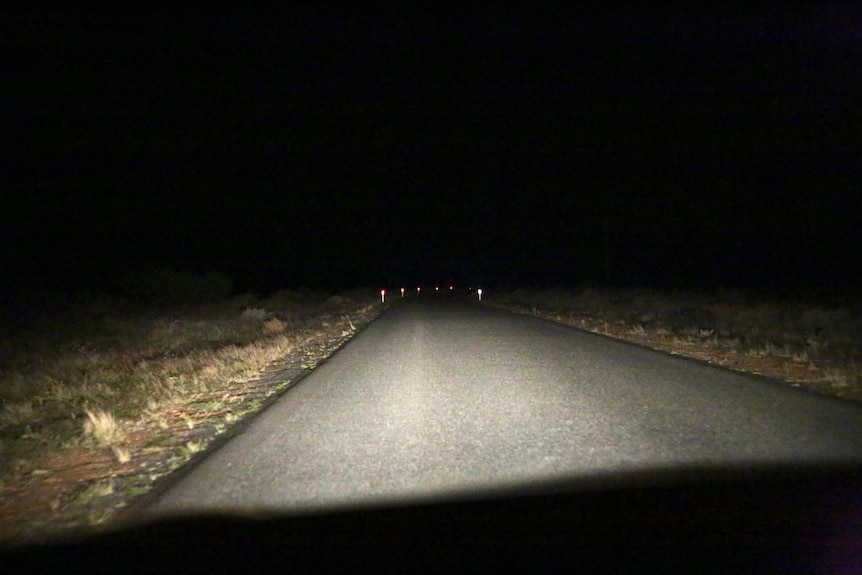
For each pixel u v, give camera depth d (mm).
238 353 15984
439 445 7371
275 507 5594
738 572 4234
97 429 8500
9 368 15703
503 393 10383
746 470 6145
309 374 13297
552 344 17219
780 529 4836
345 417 9039
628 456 6711
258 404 10305
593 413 8703
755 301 27547
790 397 9391
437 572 4336
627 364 13102
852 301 26328
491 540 4797
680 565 4340
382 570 4395
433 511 5383
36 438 8461
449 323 25938
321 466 6715
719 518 5059
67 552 4859
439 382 11680
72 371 14484
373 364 14477
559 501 5508
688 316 23047
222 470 6680
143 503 5824
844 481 5793
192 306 37219
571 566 4363
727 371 11875
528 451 7008
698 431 7602
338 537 4941
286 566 4512
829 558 4391
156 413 9781
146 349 19344
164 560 4668
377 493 5848
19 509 5871
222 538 4988
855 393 9578
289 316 31844
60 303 30781
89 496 6090
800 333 16812
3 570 4605
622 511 5246
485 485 5965
